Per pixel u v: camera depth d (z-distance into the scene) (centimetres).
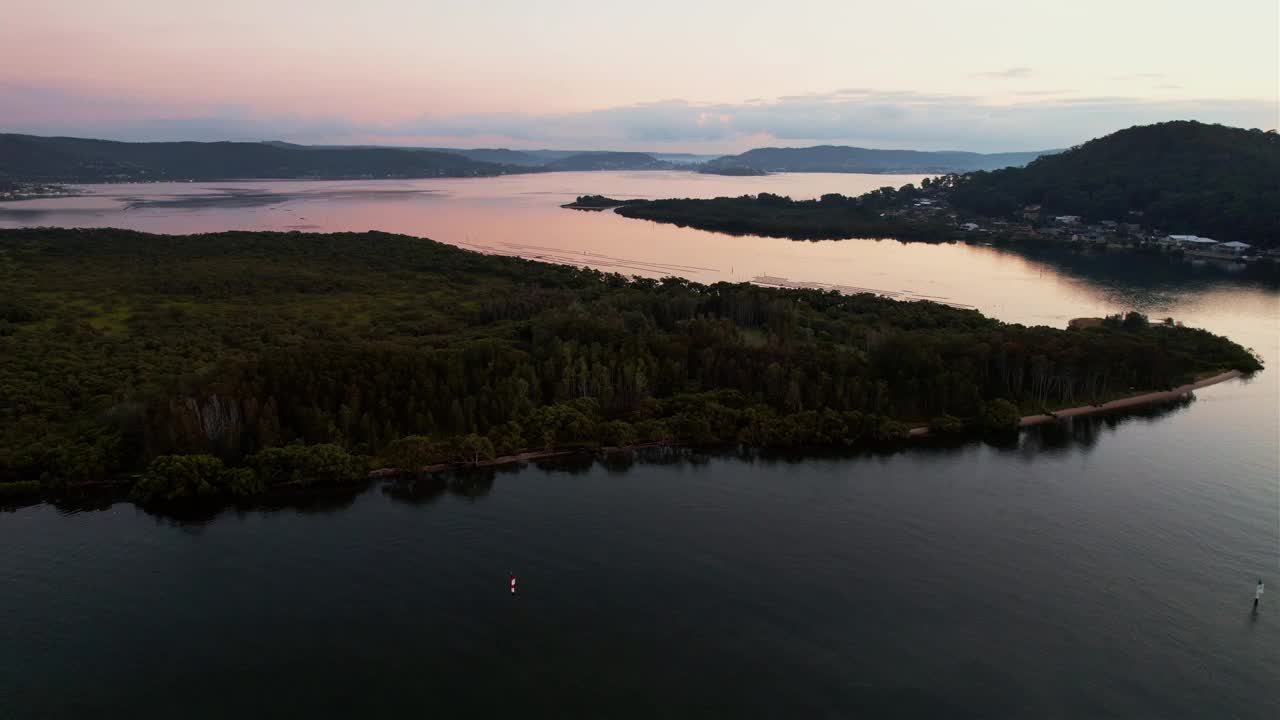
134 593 12900
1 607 12481
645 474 17525
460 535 14800
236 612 12450
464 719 10375
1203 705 10662
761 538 14700
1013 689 10900
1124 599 12875
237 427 17075
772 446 18962
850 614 12469
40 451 16438
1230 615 12481
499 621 12300
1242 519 15375
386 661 11438
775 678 11094
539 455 18338
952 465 18012
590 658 11512
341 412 17800
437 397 18862
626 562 13888
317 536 14738
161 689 10844
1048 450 18862
